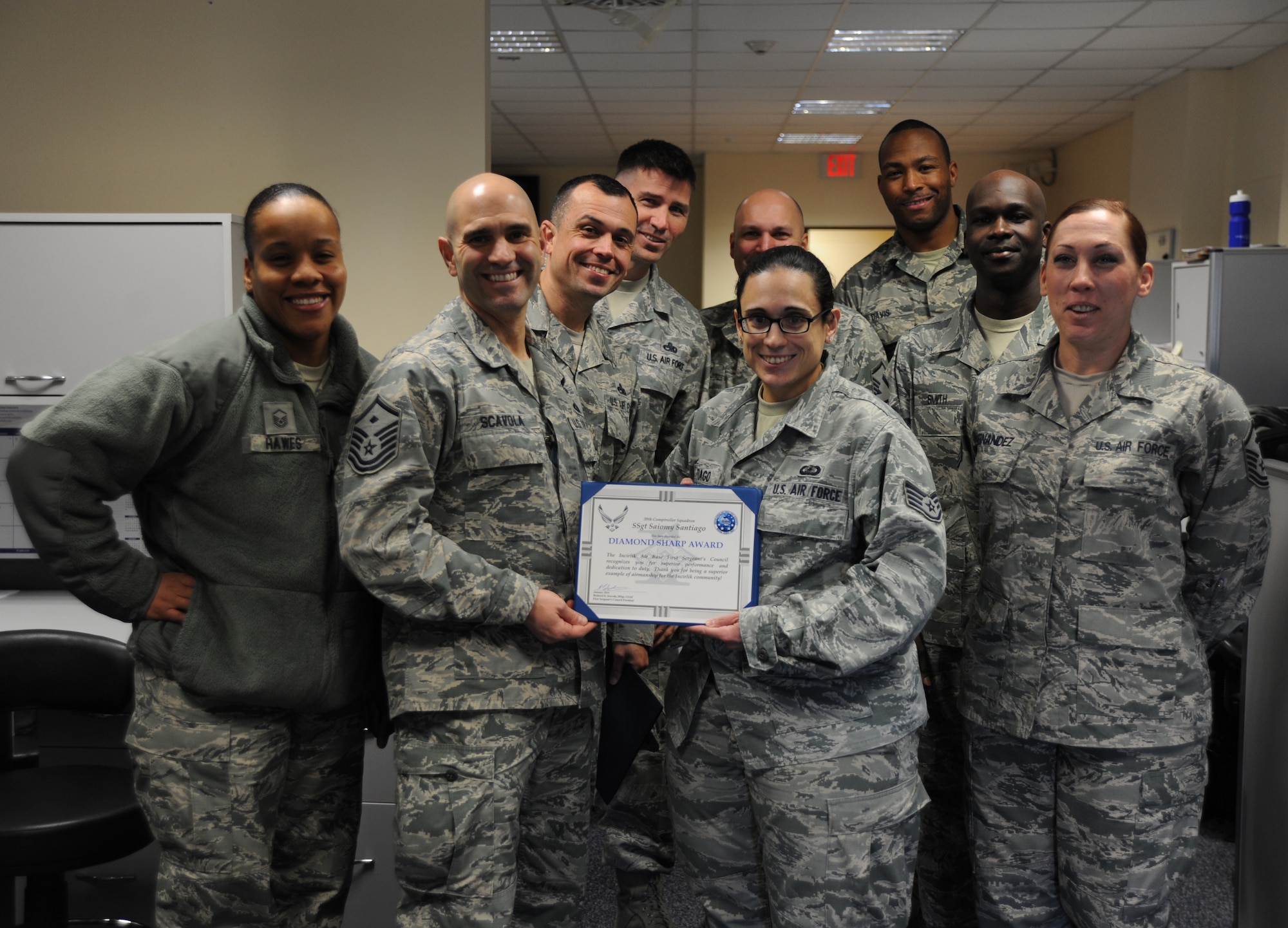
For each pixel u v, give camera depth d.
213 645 1.54
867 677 1.54
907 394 2.29
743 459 1.64
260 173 3.22
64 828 1.79
